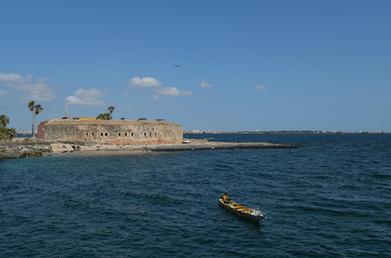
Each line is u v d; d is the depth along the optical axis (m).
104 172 67.75
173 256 25.42
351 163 83.56
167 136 127.38
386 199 42.62
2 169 71.38
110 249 26.64
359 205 39.72
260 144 141.50
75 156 94.00
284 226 32.38
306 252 26.20
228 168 74.25
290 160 91.38
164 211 37.78
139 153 103.00
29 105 136.75
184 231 31.02
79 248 26.78
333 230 31.06
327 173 66.19
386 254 25.75
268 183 55.47
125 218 34.84
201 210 38.38
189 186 52.94
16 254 25.64
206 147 120.81
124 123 116.69
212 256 25.47
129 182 56.25
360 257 25.27
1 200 42.78
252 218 33.91
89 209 38.31
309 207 39.00
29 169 71.69
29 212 37.09
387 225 32.28
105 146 110.12
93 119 132.00
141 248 26.91
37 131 137.00
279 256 25.53
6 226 32.12
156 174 65.31
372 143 186.25
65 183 55.16
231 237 29.53
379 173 65.31
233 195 46.19
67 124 116.81
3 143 97.75
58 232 30.47
